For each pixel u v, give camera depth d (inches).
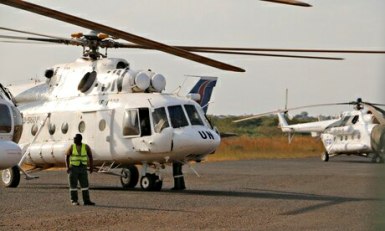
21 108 1174.3
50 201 852.0
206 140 989.2
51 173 1531.7
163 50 784.3
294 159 2618.1
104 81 1074.1
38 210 746.8
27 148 1128.8
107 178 1405.0
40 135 1130.0
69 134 1087.6
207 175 1466.5
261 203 834.8
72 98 1106.7
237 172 1595.7
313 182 1253.1
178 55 788.6
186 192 1002.7
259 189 1077.8
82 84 1097.4
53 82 1155.3
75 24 736.3
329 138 2342.5
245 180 1304.1
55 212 727.1
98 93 1075.3
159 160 1012.5
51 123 1115.9
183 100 1026.1
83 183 810.8
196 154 1004.6
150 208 769.6
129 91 1047.6
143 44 776.3
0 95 925.8
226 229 594.2
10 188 1081.4
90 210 748.6
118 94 1051.3
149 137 993.5
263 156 2935.5
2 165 829.8
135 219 665.6
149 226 613.0
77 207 780.6
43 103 1149.1
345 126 2284.7
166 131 982.4
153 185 1024.2
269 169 1758.1
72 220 654.5
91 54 1115.9
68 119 1092.5
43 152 1105.4
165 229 592.7
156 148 988.6
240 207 784.3
